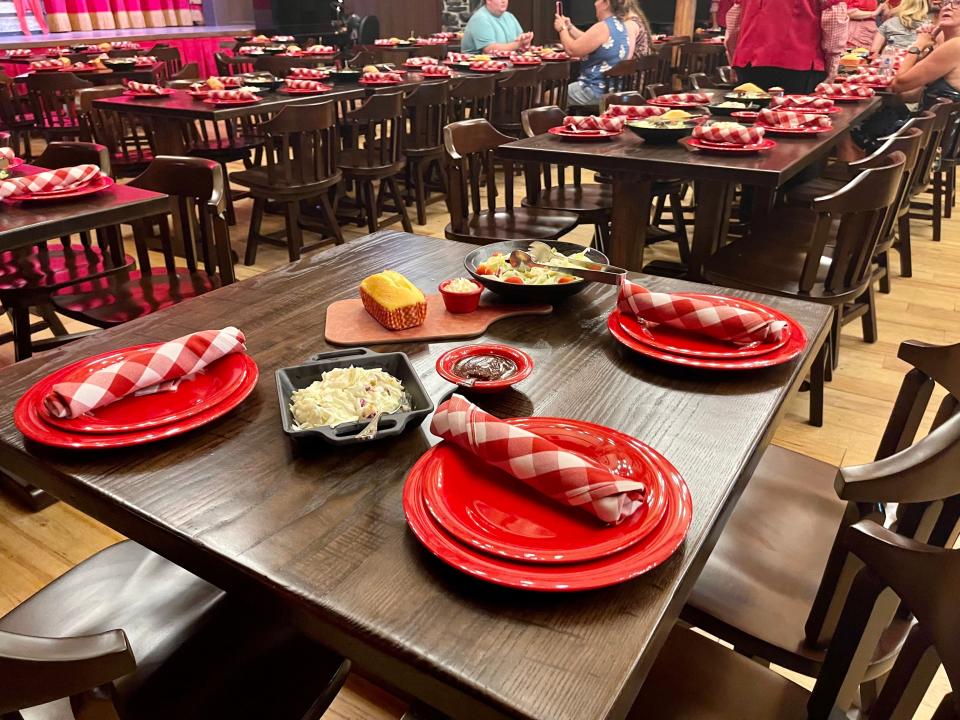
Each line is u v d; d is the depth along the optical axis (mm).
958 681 646
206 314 1289
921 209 4414
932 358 986
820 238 2070
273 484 824
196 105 3465
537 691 564
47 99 4543
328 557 711
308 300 1350
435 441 907
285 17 9031
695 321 1123
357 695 1472
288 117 3281
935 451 757
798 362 1116
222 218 2135
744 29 3723
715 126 2471
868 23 5848
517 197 5070
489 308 1302
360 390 937
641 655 599
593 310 1312
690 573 702
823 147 2645
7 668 549
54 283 2152
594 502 712
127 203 1820
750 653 1023
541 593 661
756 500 1254
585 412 973
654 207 4621
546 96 5590
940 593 650
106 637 606
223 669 945
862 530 704
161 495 805
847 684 832
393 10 9773
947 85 3959
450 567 697
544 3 9094
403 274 1481
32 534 1887
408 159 4621
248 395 997
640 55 5320
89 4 8055
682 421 955
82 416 926
